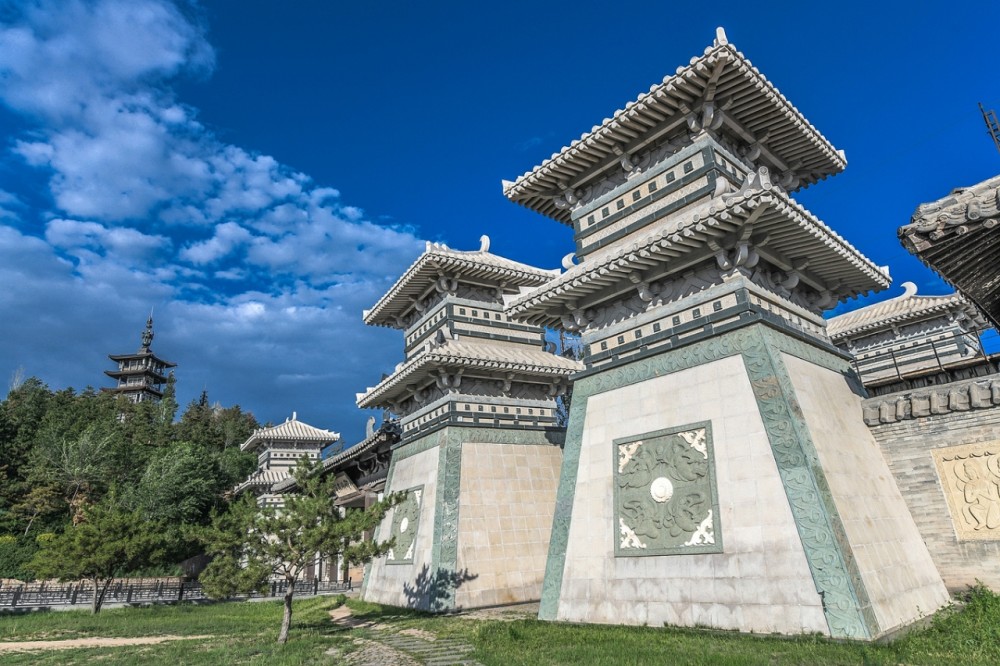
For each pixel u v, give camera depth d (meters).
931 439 16.48
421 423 28.55
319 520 20.47
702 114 18.44
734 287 16.55
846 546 13.07
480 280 30.02
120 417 84.12
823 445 15.06
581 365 28.83
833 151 20.88
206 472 61.47
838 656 10.94
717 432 15.73
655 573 15.70
